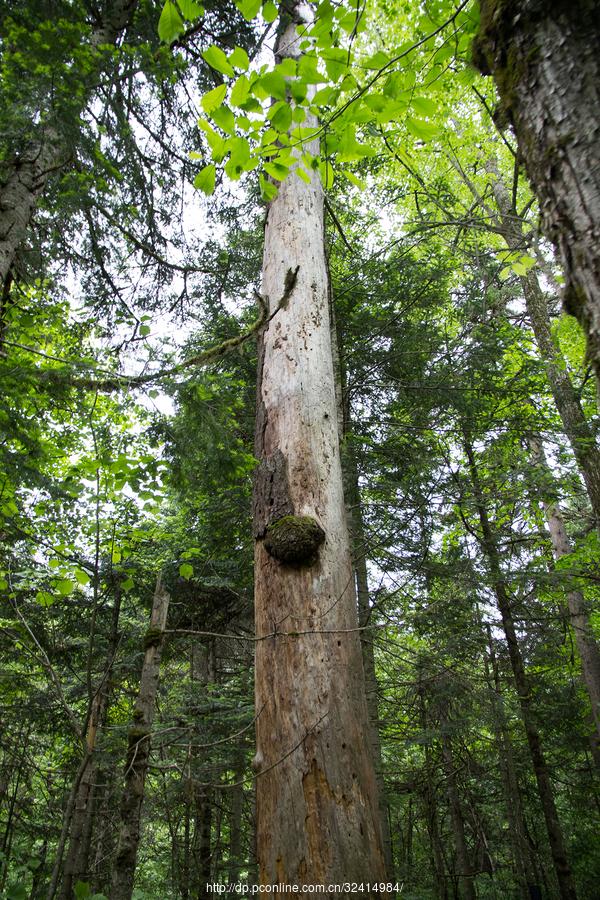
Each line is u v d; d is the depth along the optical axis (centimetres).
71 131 373
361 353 737
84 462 391
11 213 414
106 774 637
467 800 981
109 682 695
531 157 126
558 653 956
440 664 684
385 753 1061
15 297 543
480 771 901
